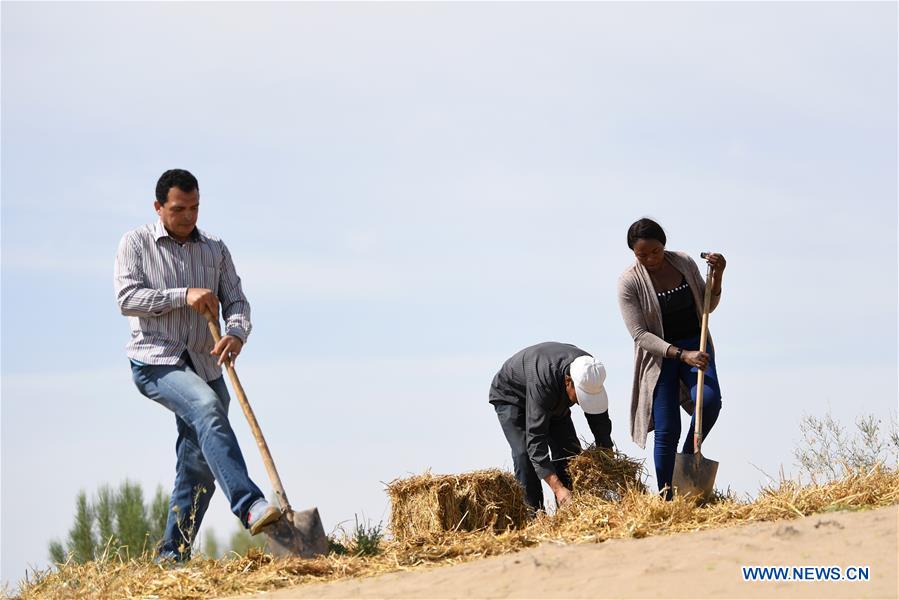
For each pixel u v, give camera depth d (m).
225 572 11.51
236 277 13.66
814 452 15.62
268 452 12.04
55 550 25.81
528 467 15.60
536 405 14.96
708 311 14.81
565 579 9.11
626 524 12.16
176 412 12.64
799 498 12.88
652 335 14.91
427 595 9.14
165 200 12.87
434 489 13.83
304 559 11.46
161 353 12.80
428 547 12.16
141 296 12.71
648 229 14.72
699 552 9.59
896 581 8.30
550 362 15.06
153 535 26.80
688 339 15.20
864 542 9.48
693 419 15.23
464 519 13.95
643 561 9.46
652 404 15.11
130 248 13.05
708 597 8.21
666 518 12.40
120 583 11.52
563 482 15.60
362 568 11.33
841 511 12.02
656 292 15.16
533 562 9.73
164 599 10.68
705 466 14.13
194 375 12.73
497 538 12.13
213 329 12.55
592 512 12.99
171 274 13.06
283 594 10.04
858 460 15.23
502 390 15.79
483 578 9.48
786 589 8.30
